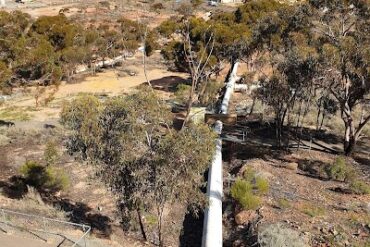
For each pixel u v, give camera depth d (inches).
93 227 661.3
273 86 989.8
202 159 517.7
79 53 1958.7
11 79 1273.4
